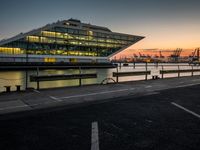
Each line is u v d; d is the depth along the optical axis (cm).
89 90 1266
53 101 915
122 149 405
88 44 11606
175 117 652
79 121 608
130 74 1831
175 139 460
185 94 1132
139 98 1005
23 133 502
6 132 510
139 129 532
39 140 455
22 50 9081
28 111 734
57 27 10181
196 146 421
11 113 704
